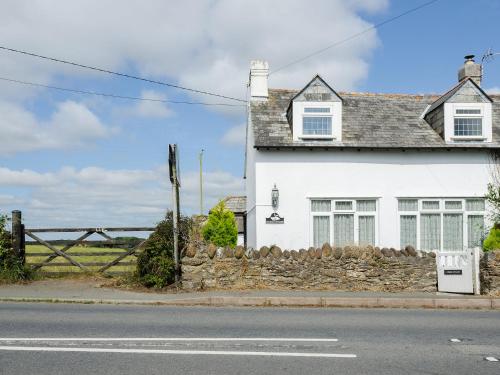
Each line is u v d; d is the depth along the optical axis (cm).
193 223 1488
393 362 657
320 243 1967
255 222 1989
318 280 1422
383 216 1975
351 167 1983
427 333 860
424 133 2053
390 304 1231
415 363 654
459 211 1992
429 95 2306
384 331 872
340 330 873
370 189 1981
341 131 1992
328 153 1977
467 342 788
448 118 1998
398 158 1998
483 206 2003
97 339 767
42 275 1500
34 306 1122
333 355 688
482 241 1980
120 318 966
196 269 1399
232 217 2770
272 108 2142
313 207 1977
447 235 1992
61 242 1512
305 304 1227
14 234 1476
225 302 1219
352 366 633
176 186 1402
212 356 671
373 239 1980
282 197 1958
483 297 1288
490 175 2006
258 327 888
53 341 751
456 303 1226
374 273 1429
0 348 705
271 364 635
